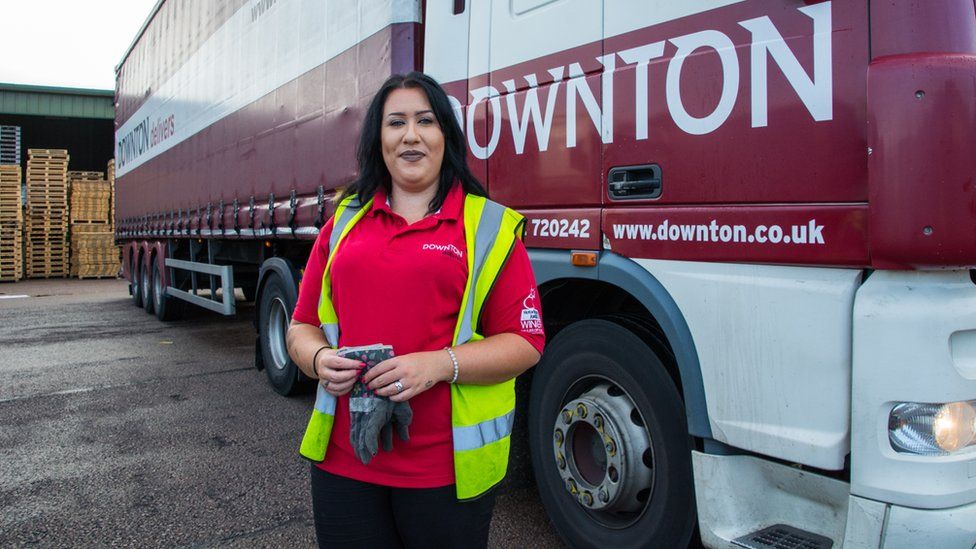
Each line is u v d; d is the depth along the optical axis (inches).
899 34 71.3
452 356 64.7
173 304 399.2
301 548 122.0
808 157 78.3
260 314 238.2
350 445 68.0
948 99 68.2
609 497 103.8
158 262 401.7
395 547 71.1
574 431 112.1
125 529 129.5
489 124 122.8
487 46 123.7
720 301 87.0
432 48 137.2
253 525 131.0
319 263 74.7
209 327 384.8
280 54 217.6
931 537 70.5
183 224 332.8
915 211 68.8
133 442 179.5
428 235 68.1
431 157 69.4
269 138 226.2
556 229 109.9
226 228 268.8
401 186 71.2
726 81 86.3
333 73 181.6
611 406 105.0
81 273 749.9
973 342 74.5
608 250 102.3
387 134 69.9
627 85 98.5
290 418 200.8
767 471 86.4
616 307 119.6
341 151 177.5
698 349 89.7
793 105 79.7
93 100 864.9
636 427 103.1
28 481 153.2
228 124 265.6
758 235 82.7
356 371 62.2
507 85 119.2
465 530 68.4
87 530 129.2
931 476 70.8
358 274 67.7
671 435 96.4
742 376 84.9
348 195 74.7
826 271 77.6
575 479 111.3
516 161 117.3
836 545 80.4
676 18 92.4
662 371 97.4
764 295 82.5
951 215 68.0
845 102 75.4
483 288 67.9
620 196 99.6
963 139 68.1
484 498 69.4
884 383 71.8
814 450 77.9
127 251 503.8
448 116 70.7
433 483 67.1
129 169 469.4
